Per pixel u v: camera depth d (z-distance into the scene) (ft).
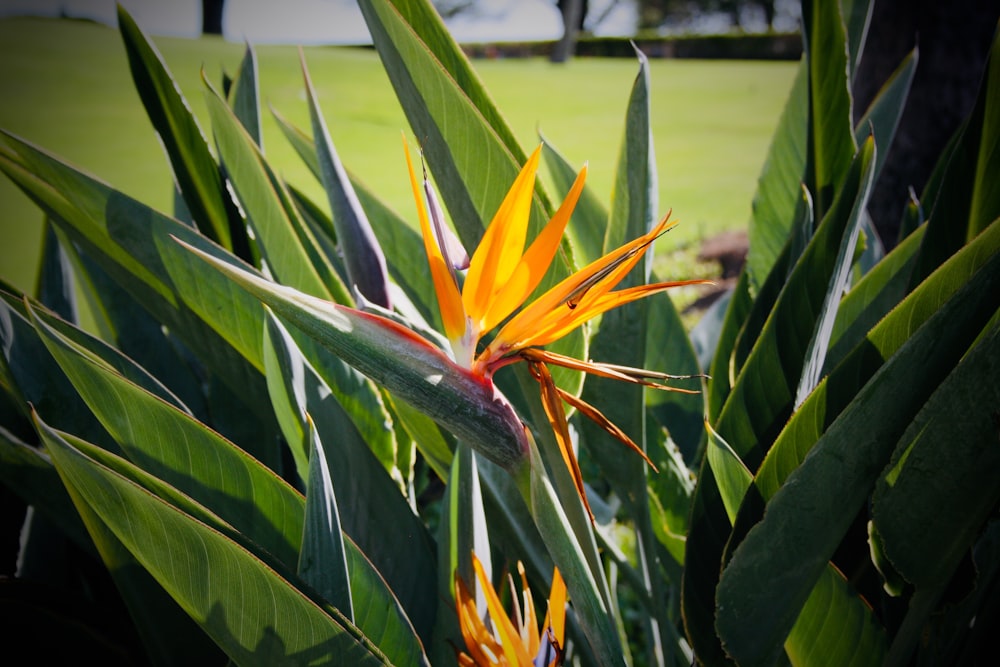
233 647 2.18
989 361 2.01
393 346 2.06
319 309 2.03
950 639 2.59
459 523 2.54
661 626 2.96
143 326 3.61
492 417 2.09
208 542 2.07
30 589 2.79
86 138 24.94
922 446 2.11
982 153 2.50
